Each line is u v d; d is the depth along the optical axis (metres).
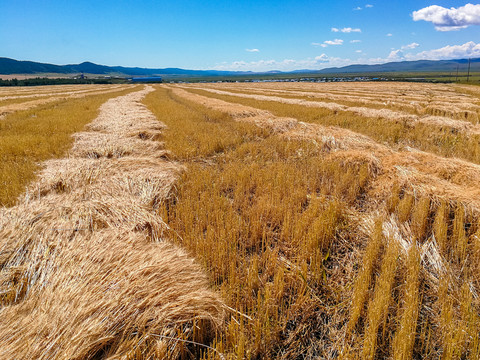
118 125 12.09
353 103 21.98
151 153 8.15
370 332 2.49
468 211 4.36
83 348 2.12
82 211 4.19
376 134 10.79
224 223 4.37
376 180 6.16
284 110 17.27
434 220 4.43
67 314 2.34
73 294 2.54
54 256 3.12
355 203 5.50
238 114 15.12
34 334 2.19
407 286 3.11
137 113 15.73
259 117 14.12
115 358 2.16
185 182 6.04
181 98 29.25
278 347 2.65
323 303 3.13
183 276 2.93
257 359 2.53
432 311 2.98
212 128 11.88
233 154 8.41
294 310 2.96
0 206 4.73
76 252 3.16
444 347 2.48
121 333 2.33
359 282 3.12
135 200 4.90
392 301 2.97
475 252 3.69
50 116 15.17
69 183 5.63
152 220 4.24
